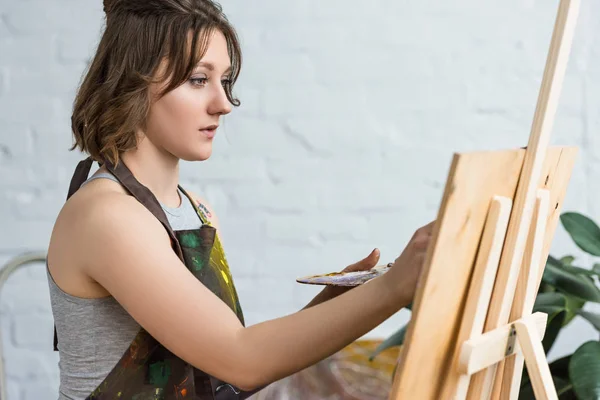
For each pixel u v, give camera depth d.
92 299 1.03
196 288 0.94
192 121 1.04
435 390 0.83
